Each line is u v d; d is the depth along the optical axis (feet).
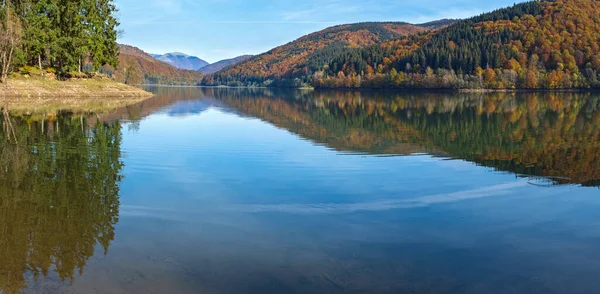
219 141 73.41
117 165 51.70
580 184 45.39
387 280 23.68
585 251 27.96
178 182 44.29
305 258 26.27
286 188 42.70
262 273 24.26
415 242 29.07
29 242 27.66
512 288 23.06
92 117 108.99
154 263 25.16
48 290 21.88
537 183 45.60
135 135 78.79
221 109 155.74
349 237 29.78
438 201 38.75
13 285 22.21
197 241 28.60
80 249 26.84
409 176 48.24
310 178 46.75
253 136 80.53
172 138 75.61
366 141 75.77
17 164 49.90
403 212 35.50
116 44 246.68
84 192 39.45
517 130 92.32
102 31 233.35
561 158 59.88
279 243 28.53
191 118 116.16
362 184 44.39
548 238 30.14
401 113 143.64
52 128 83.61
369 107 176.96
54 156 55.52
